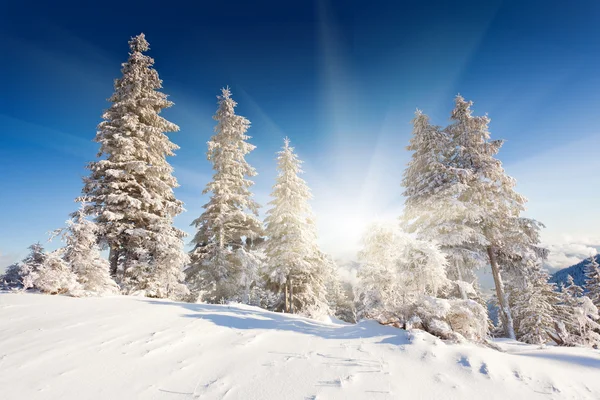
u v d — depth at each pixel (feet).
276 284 66.23
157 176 59.31
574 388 13.26
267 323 25.02
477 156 58.34
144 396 12.41
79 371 14.34
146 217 54.08
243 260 61.93
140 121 63.05
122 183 53.26
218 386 13.33
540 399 12.28
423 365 15.23
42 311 25.27
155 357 16.43
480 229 54.24
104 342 18.30
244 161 74.64
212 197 67.72
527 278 56.39
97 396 12.25
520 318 67.51
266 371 14.84
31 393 12.20
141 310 27.32
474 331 23.03
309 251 60.85
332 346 18.38
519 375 14.25
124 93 61.67
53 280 35.14
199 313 27.50
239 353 17.33
